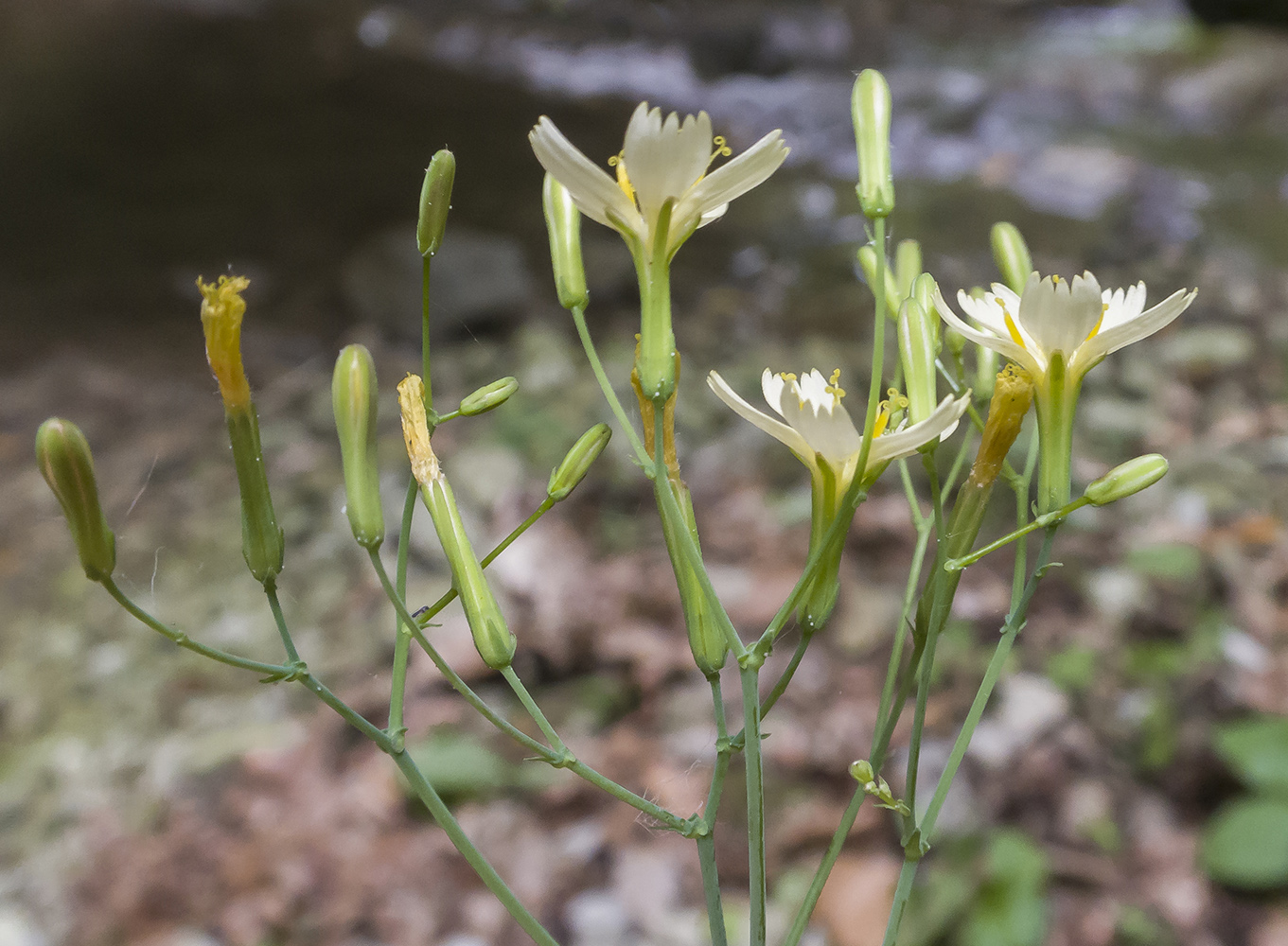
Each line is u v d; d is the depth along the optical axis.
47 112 1.53
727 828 0.44
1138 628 0.53
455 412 0.18
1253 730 0.45
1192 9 2.13
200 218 1.23
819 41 1.95
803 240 1.22
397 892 0.44
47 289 1.05
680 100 1.73
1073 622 0.54
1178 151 1.53
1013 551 0.58
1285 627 0.54
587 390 0.80
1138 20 2.17
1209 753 0.45
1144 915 0.40
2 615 0.62
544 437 0.73
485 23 2.07
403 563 0.18
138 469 0.74
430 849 0.45
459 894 0.43
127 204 1.27
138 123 1.52
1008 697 0.49
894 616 0.54
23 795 0.51
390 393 0.83
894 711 0.19
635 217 0.18
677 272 1.12
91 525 0.17
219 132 1.51
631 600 0.57
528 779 0.48
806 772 0.46
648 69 1.88
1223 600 0.55
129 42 1.85
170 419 0.81
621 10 2.05
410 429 0.18
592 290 1.03
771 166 0.18
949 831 0.42
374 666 0.55
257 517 0.18
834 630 0.54
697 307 1.03
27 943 0.43
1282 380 0.81
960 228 1.26
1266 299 0.97
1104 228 1.24
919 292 0.19
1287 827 0.41
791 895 0.42
